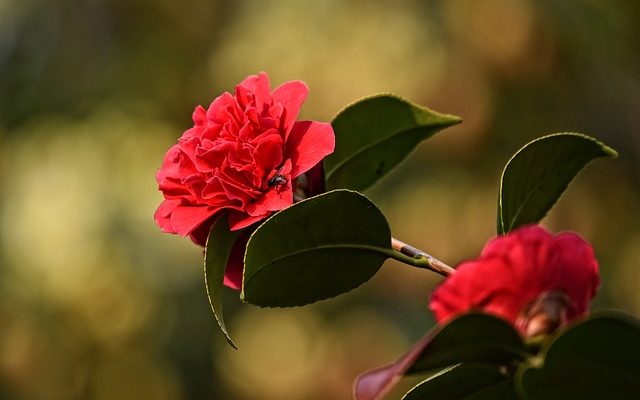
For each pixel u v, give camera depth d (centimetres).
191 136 260
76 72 998
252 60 891
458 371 228
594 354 189
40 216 931
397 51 857
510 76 866
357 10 867
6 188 962
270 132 246
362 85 850
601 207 909
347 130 281
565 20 860
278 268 240
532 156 249
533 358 195
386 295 940
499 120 867
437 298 201
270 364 962
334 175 285
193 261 929
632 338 185
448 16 867
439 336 190
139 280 920
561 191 257
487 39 862
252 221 241
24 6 1012
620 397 193
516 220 257
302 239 239
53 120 991
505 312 198
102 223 926
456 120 280
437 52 859
